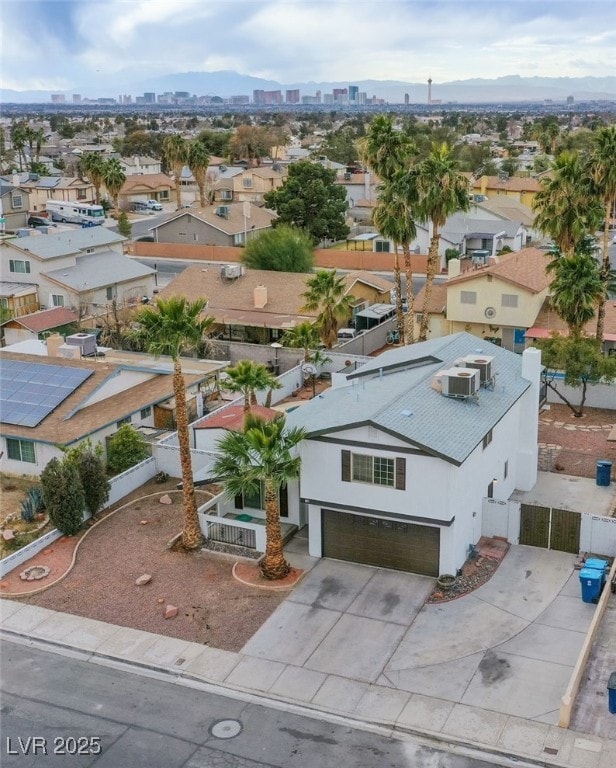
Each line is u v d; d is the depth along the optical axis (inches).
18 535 1258.0
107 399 1598.2
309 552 1166.3
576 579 1079.0
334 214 3550.7
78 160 6550.2
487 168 5383.9
